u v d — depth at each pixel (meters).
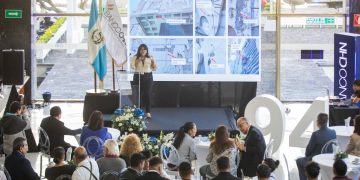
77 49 29.83
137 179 14.16
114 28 24.61
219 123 24.14
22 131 19.47
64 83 29.88
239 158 17.62
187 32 26.70
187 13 26.66
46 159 21.77
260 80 27.11
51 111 19.55
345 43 25.33
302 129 22.45
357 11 28.25
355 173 16.12
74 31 29.66
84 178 14.98
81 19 29.53
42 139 19.25
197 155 19.08
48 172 15.44
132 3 26.55
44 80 29.58
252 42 26.80
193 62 26.80
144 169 15.38
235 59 26.84
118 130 21.08
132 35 26.59
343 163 14.62
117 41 24.66
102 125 18.58
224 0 26.69
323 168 16.78
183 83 26.86
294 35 29.20
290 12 29.03
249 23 26.70
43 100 29.11
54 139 19.34
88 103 24.39
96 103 24.36
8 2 28.17
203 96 26.91
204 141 19.44
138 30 26.62
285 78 29.38
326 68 29.42
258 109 21.77
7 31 28.27
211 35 26.75
